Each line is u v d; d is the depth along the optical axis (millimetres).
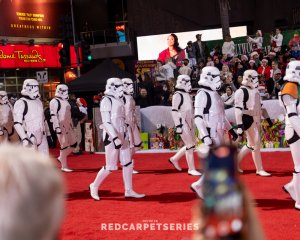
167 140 16844
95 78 19875
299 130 6852
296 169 7086
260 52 21344
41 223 1039
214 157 1193
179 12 34375
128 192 8789
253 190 8719
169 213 7324
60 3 37875
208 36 31359
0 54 34094
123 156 8773
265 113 11328
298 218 6605
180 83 11086
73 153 16969
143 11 35375
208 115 8109
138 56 32688
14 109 9398
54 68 37031
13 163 1038
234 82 19781
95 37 36281
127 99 11414
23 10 36625
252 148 10344
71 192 9641
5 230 1015
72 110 16875
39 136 9461
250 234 1156
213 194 1161
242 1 32562
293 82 6988
